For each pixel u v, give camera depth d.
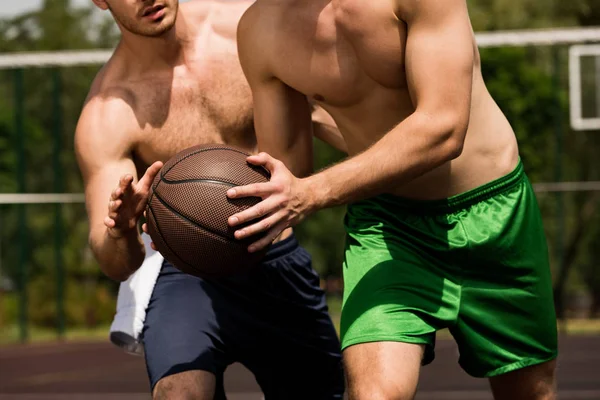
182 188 5.11
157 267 6.66
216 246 5.04
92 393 18.48
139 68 6.48
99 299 37.50
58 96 27.27
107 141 6.26
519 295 6.01
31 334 34.31
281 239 6.76
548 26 41.78
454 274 5.92
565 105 33.34
